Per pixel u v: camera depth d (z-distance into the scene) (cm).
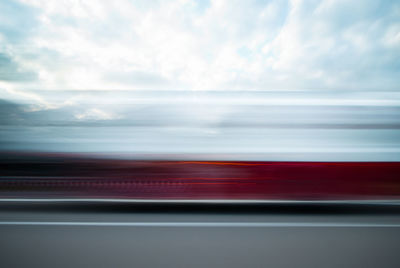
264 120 390
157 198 374
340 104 397
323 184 372
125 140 386
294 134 387
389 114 392
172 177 377
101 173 379
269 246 306
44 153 384
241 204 397
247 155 379
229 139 385
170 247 303
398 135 386
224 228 346
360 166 375
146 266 271
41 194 377
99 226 349
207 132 388
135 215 380
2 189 378
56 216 374
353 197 369
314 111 391
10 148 384
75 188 377
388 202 367
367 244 311
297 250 299
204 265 273
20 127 388
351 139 385
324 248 303
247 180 373
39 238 319
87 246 304
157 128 390
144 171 378
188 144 384
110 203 395
